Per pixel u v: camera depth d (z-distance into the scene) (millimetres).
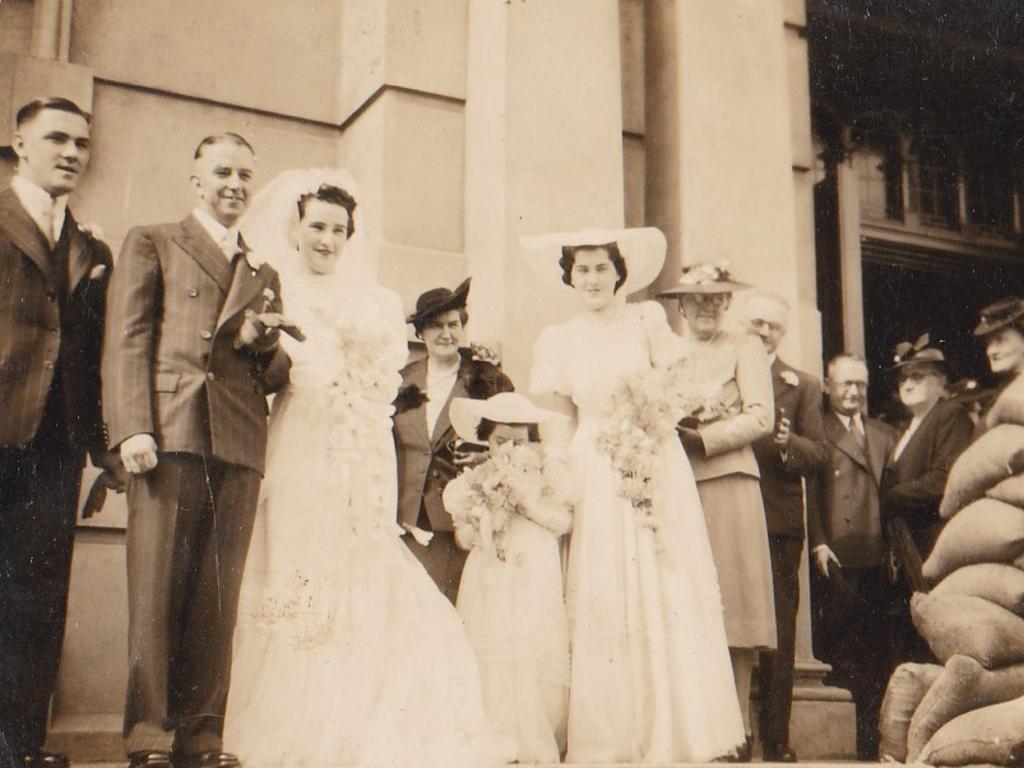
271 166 6148
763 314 6379
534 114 6148
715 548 5594
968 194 7906
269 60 6211
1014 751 5102
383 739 4383
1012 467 6020
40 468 4465
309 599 4543
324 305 4898
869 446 6555
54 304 4578
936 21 7887
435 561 5184
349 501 4668
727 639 5523
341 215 5016
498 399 5246
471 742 4484
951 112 7930
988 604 5652
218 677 4285
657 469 5242
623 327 5547
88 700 5141
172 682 4270
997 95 8016
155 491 4316
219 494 4422
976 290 7824
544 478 5160
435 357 5453
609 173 6266
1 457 4402
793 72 7430
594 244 5598
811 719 6125
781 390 6266
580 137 6230
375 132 6141
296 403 4750
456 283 6098
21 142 4719
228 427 4441
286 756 4359
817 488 6469
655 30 6926
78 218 5594
